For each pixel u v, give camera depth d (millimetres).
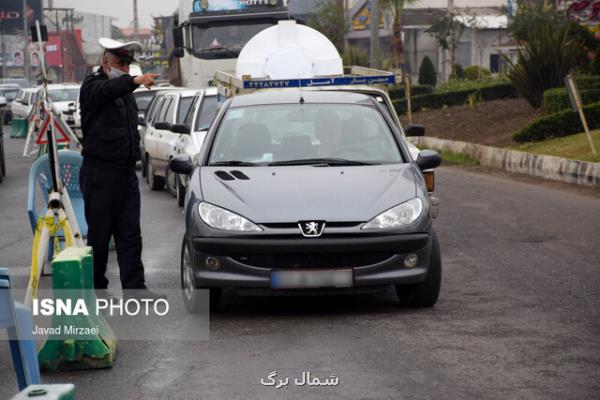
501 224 24031
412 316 14641
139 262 15844
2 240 23547
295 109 17219
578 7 46969
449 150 43969
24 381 10281
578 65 48844
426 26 113875
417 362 12133
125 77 15188
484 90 56875
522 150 38438
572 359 12141
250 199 14672
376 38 59812
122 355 12852
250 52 27453
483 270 18203
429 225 14742
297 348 12945
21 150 57750
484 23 108188
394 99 65625
